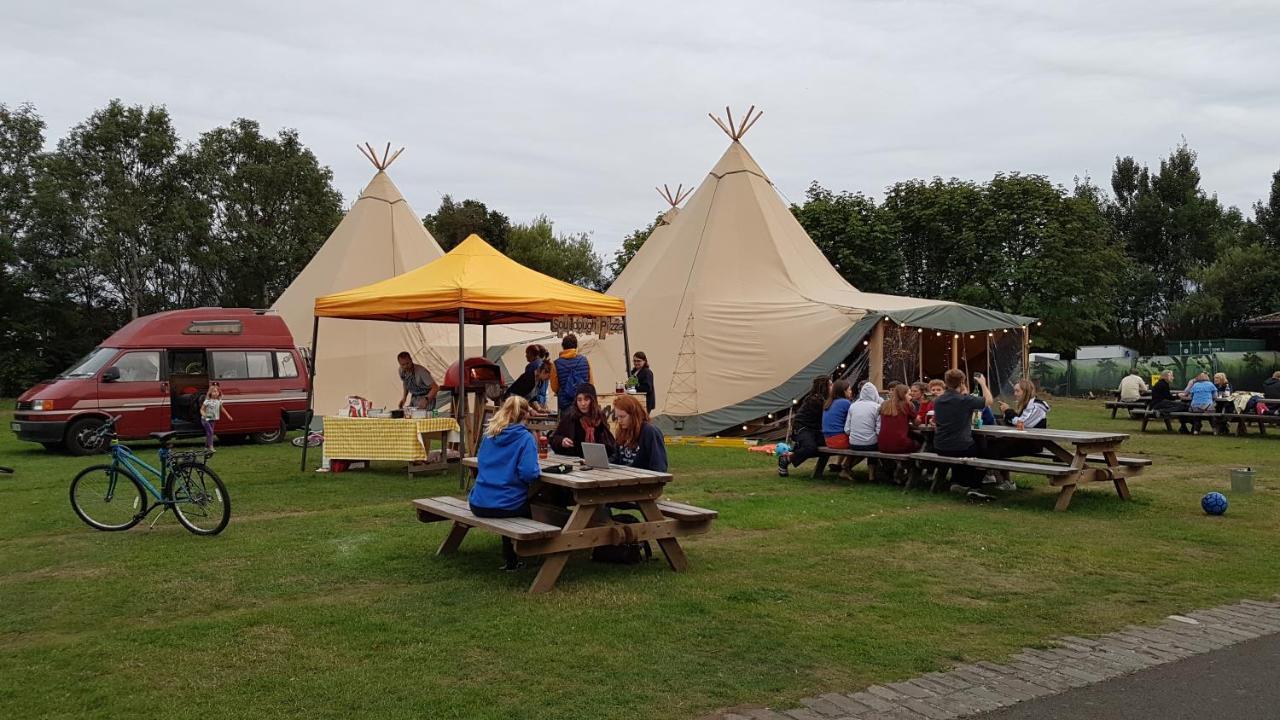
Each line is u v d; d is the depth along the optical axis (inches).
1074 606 217.9
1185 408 738.2
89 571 251.9
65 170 1469.0
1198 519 334.6
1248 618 208.4
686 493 395.5
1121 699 159.0
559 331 524.1
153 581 239.8
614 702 156.1
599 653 181.0
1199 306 1927.9
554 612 209.5
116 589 231.8
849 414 437.1
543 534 220.8
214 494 302.8
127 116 1530.5
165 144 1533.0
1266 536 302.2
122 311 1616.6
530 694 159.3
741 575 246.7
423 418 470.3
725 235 727.7
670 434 669.9
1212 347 1644.9
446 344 783.7
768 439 644.7
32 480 454.0
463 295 434.6
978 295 1336.1
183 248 1553.9
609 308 503.2
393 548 279.6
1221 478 449.4
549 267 2111.2
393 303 446.3
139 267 1553.9
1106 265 1471.5
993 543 290.0
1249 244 2106.3
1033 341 1400.1
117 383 599.2
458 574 247.1
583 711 151.9
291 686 162.7
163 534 305.0
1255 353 1337.4
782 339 659.4
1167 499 380.5
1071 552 277.0
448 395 739.4
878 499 381.1
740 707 154.6
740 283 709.3
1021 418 415.2
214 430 633.6
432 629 196.2
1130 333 2300.7
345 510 354.0
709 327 685.9
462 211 2156.7
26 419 581.9
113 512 315.0
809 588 233.5
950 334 750.5
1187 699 159.0
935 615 209.9
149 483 311.1
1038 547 283.9
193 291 1667.1
